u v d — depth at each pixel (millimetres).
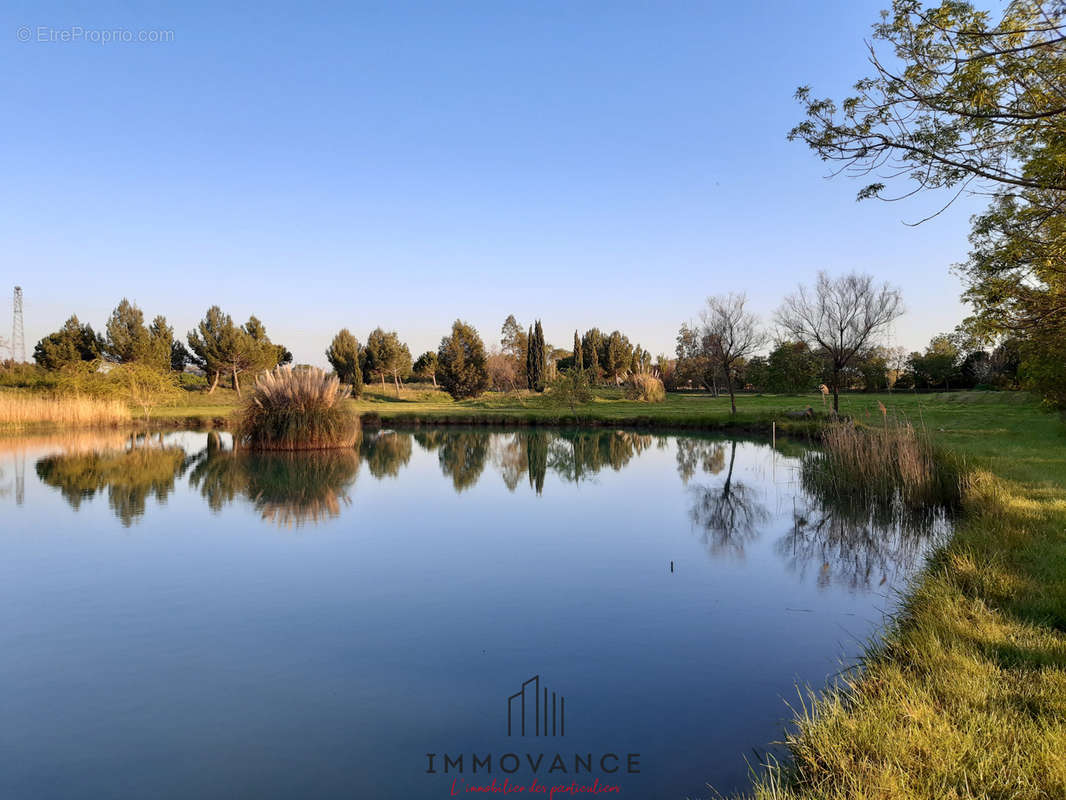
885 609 6699
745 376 56969
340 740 4375
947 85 4531
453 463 20234
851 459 13383
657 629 6305
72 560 8961
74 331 52594
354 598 7344
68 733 4523
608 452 23641
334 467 18828
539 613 6824
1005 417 24250
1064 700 3627
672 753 4078
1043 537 7117
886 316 28938
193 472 17531
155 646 6027
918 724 3598
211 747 4320
